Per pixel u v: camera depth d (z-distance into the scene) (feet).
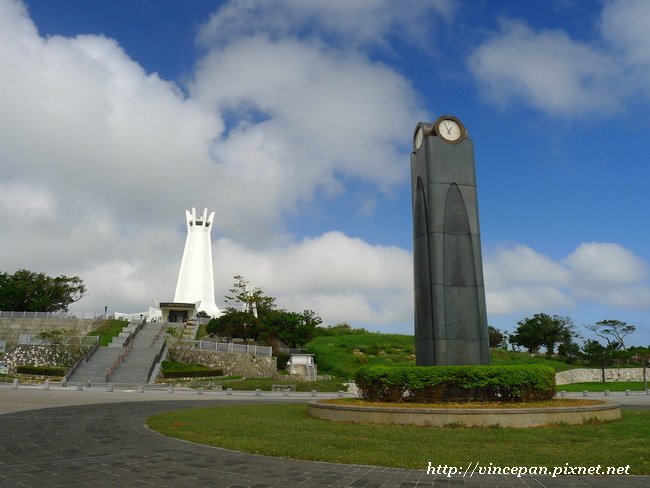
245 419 53.78
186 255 382.01
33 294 269.85
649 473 30.55
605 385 185.57
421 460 33.12
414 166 68.23
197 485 27.25
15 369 153.69
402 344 234.79
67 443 39.50
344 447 37.17
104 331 204.64
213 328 199.11
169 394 109.60
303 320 222.07
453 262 62.39
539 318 264.52
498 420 47.01
